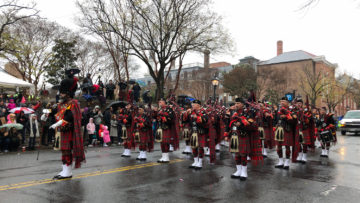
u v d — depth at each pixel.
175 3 19.38
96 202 4.62
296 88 42.75
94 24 19.64
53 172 6.86
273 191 5.42
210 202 4.71
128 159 9.05
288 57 46.62
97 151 11.09
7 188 5.36
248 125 6.30
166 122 8.43
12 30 23.62
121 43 21.55
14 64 26.38
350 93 46.31
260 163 8.73
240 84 32.31
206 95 36.34
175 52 20.84
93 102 16.61
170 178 6.41
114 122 14.25
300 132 8.28
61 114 6.18
